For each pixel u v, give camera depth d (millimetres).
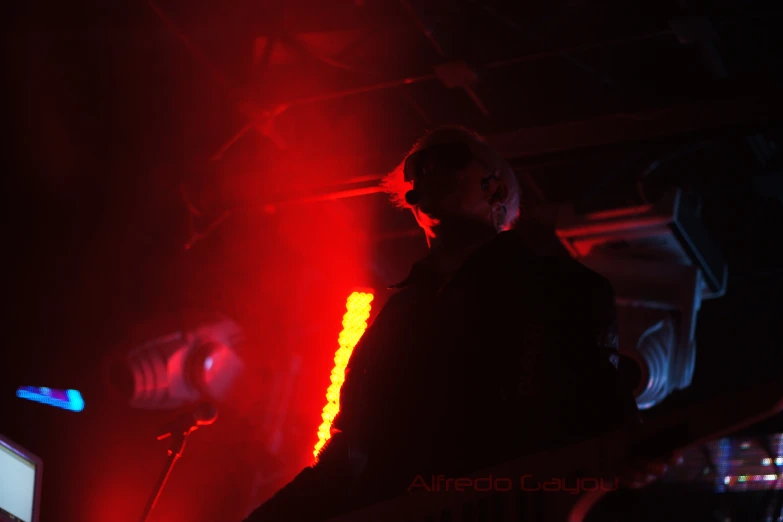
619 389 1791
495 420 1821
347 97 5828
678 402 6027
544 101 5566
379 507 1586
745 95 4934
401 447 1901
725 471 3457
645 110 5129
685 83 5352
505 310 1932
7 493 3410
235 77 5715
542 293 1930
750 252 5961
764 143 5496
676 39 5250
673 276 5066
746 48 5246
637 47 5340
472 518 1488
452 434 1841
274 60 5906
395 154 5762
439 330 1979
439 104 5758
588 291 1906
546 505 1424
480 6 5309
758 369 5961
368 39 5641
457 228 2215
